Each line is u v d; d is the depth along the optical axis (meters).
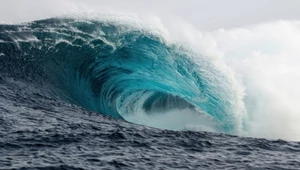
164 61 31.72
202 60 32.22
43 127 18.97
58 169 13.51
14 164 13.79
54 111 23.06
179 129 28.28
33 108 22.92
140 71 31.09
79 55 30.50
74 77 29.59
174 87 30.42
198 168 14.66
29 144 16.22
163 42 32.34
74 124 20.16
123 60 31.25
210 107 30.00
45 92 27.00
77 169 13.62
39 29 30.89
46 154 15.09
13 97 24.30
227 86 31.23
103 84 30.03
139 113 29.25
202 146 17.84
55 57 29.97
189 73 31.50
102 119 22.77
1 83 26.25
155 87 30.17
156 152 16.33
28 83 27.45
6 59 28.80
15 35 30.12
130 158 15.19
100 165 14.19
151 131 20.00
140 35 32.34
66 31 31.23
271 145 18.92
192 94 30.33
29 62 29.14
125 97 29.80
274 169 14.95
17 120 19.84
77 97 28.45
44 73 28.92
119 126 20.98
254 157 16.55
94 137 17.88
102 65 30.66
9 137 16.89
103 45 31.38
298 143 19.70
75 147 16.23
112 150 16.16
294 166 15.42
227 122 29.39
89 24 31.95
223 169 14.67
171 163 14.99
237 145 18.52
